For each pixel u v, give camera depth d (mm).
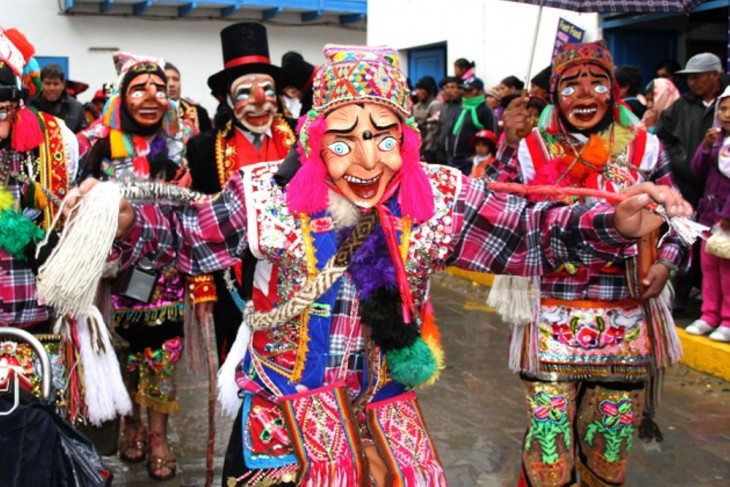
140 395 4164
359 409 2404
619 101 3510
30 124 2998
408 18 12031
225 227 2375
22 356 2998
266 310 2412
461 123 9367
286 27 19344
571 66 3414
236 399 2557
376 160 2248
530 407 3328
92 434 4199
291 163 2379
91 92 18406
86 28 18188
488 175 3781
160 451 4188
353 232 2332
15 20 17719
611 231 2246
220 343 4125
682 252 3244
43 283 2266
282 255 2328
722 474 4176
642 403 3396
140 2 18234
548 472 3289
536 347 3287
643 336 3338
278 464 2350
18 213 2973
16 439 2271
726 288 5703
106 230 2197
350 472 2311
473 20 10375
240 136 4117
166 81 4250
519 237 2418
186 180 4117
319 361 2350
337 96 2271
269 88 4031
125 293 3457
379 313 2295
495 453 4449
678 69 7676
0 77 2887
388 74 2291
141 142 4207
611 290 3258
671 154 6359
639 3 4035
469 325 7117
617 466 3420
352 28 19984
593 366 3271
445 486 2391
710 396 5293
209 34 19156
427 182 2355
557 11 8797
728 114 5402
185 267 2434
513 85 8961
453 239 2400
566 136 3479
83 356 3119
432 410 5098
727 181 5523
